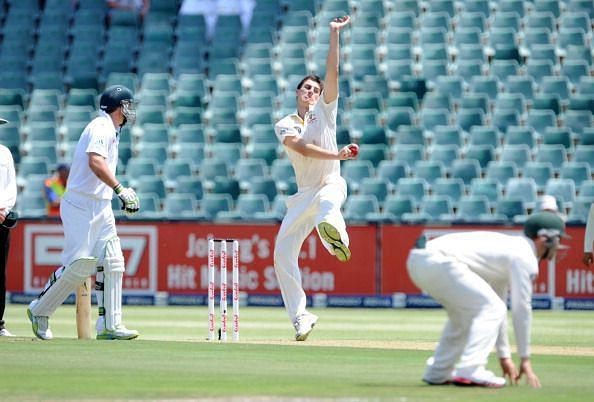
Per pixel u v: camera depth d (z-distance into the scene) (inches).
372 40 3619.6
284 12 3752.5
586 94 3437.5
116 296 1478.8
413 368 1144.2
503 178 3088.1
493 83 3420.3
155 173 3189.0
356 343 1510.8
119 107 1477.6
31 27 3848.4
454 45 3592.5
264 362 1190.3
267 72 3553.2
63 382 976.9
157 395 893.2
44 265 2625.5
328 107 1485.0
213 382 993.5
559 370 1155.9
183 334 1883.6
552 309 2536.9
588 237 1566.2
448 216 2935.5
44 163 3272.6
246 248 2598.4
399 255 2571.4
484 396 905.5
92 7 3907.5
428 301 2564.0
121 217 2620.6
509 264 956.6
